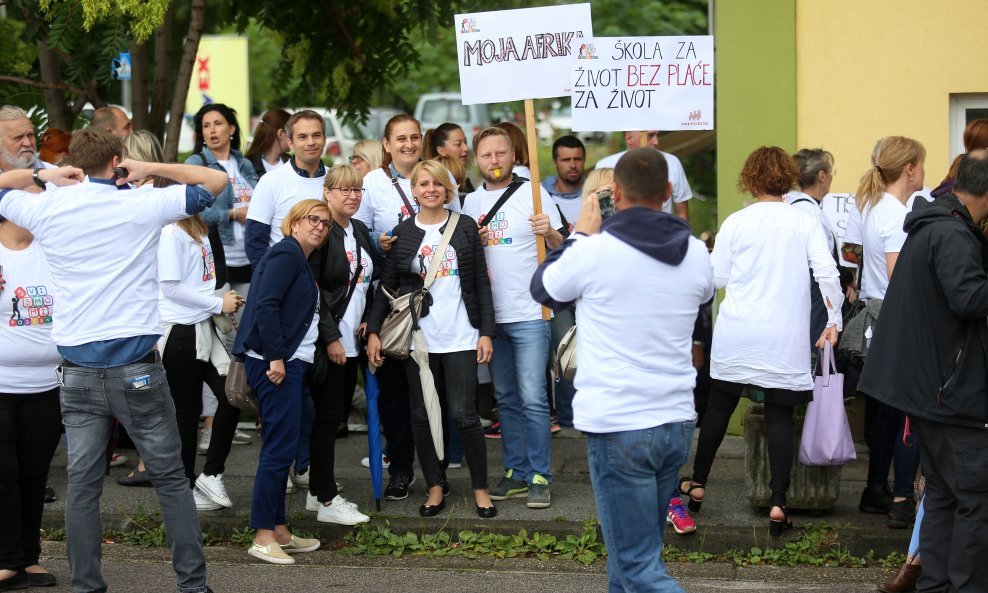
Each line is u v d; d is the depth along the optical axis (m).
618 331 4.10
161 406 4.94
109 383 4.83
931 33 7.73
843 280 7.24
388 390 6.66
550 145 20.59
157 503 6.68
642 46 6.62
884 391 4.95
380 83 10.25
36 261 5.21
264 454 5.82
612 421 4.07
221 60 12.77
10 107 5.43
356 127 10.55
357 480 7.17
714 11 8.43
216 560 5.96
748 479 6.16
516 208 6.47
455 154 7.32
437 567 5.82
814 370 5.94
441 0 8.96
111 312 4.82
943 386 4.78
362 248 6.40
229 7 10.00
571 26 6.56
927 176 7.83
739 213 5.94
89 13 7.12
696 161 20.98
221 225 7.50
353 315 6.34
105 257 4.82
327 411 6.24
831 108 7.88
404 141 6.75
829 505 6.15
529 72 6.56
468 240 6.29
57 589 5.45
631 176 4.15
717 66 8.05
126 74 9.18
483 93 6.59
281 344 5.63
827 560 5.84
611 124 6.65
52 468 7.59
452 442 7.41
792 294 5.78
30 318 5.20
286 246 5.70
